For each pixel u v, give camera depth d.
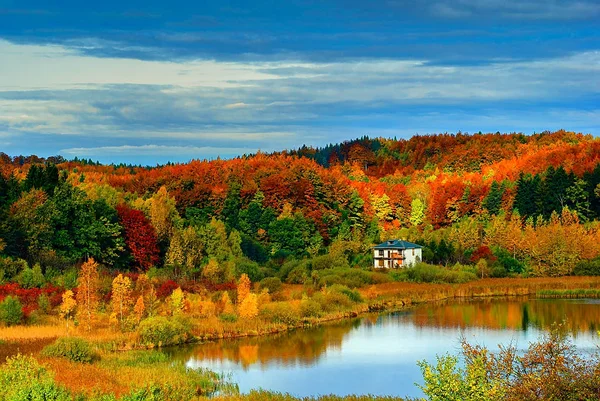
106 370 45.59
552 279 113.50
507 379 26.72
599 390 25.08
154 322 62.94
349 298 88.00
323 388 47.56
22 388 32.19
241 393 44.91
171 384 41.69
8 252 94.25
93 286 70.00
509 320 75.94
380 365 54.84
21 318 66.69
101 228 105.75
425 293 98.31
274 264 126.12
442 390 26.05
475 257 126.31
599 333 28.03
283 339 66.44
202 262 110.50
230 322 70.62
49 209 101.38
